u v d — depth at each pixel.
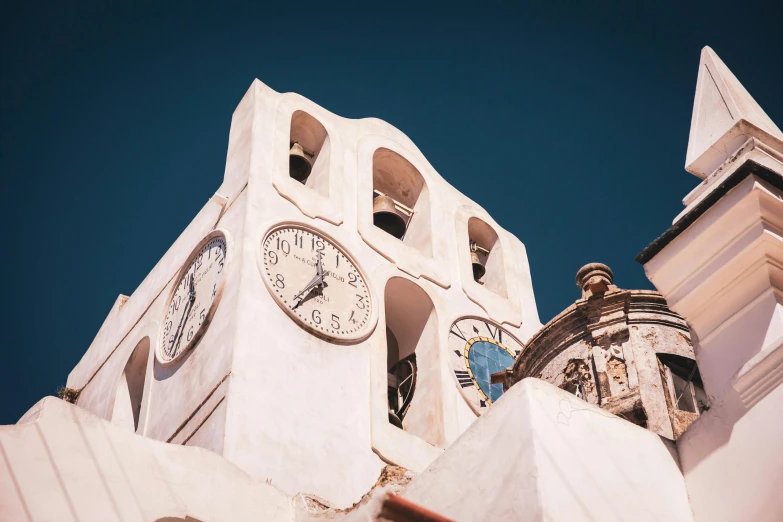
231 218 28.97
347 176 31.61
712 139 15.56
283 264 27.89
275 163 30.17
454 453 14.41
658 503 13.61
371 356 27.67
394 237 31.36
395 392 29.45
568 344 24.11
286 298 27.25
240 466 23.59
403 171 34.31
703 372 14.22
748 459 13.41
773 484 13.05
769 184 14.28
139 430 27.14
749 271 14.10
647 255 14.82
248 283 26.91
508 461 13.55
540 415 13.62
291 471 24.25
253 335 26.00
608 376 23.08
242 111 32.03
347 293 28.50
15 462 14.05
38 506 13.89
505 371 25.20
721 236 14.30
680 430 21.72
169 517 15.15
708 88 16.09
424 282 30.84
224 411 24.44
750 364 13.63
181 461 15.88
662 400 22.23
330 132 32.34
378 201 32.34
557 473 13.16
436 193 34.03
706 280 14.32
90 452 14.78
